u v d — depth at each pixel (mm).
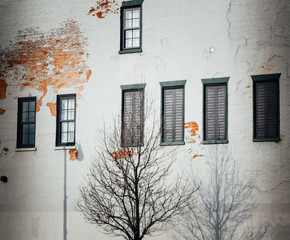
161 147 21797
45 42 24531
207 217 20859
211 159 21219
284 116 20625
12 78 24859
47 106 24141
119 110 22828
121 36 23375
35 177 23844
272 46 21094
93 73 23500
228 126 21172
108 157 22516
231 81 21375
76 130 23406
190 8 22328
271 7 21281
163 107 22250
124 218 20062
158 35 22641
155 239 21359
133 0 23250
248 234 20312
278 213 20141
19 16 25109
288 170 20312
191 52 22078
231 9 21734
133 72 22828
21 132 24609
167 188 21484
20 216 23812
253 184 20562
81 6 24125
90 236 22438
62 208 23156
